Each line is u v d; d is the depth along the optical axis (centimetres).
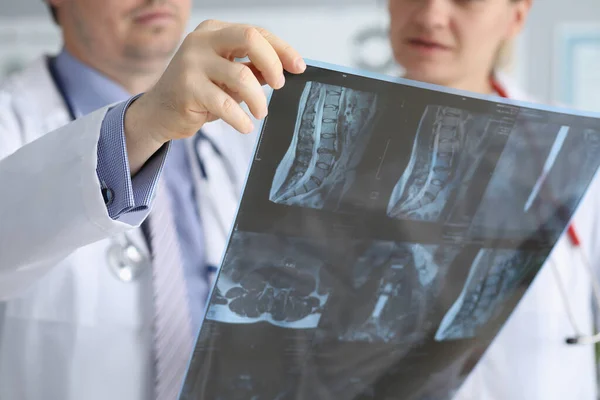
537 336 89
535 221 60
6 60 153
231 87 46
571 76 145
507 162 57
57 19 99
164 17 92
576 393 91
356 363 61
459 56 84
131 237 83
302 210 52
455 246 59
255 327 55
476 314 64
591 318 95
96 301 81
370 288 58
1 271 58
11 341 82
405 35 85
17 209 55
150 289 82
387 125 51
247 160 96
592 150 59
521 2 90
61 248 56
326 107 49
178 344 76
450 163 54
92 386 79
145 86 101
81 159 53
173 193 89
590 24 144
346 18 148
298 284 55
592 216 94
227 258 52
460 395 86
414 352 63
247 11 149
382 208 54
